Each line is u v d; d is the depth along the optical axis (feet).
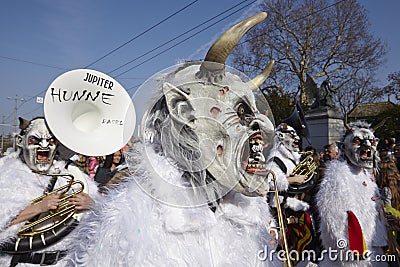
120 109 8.58
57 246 7.88
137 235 5.28
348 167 12.21
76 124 8.49
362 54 64.23
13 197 8.04
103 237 5.39
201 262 5.60
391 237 11.63
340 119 37.91
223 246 6.05
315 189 13.10
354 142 12.01
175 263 5.36
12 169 8.50
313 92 42.34
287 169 14.89
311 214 13.80
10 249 7.68
